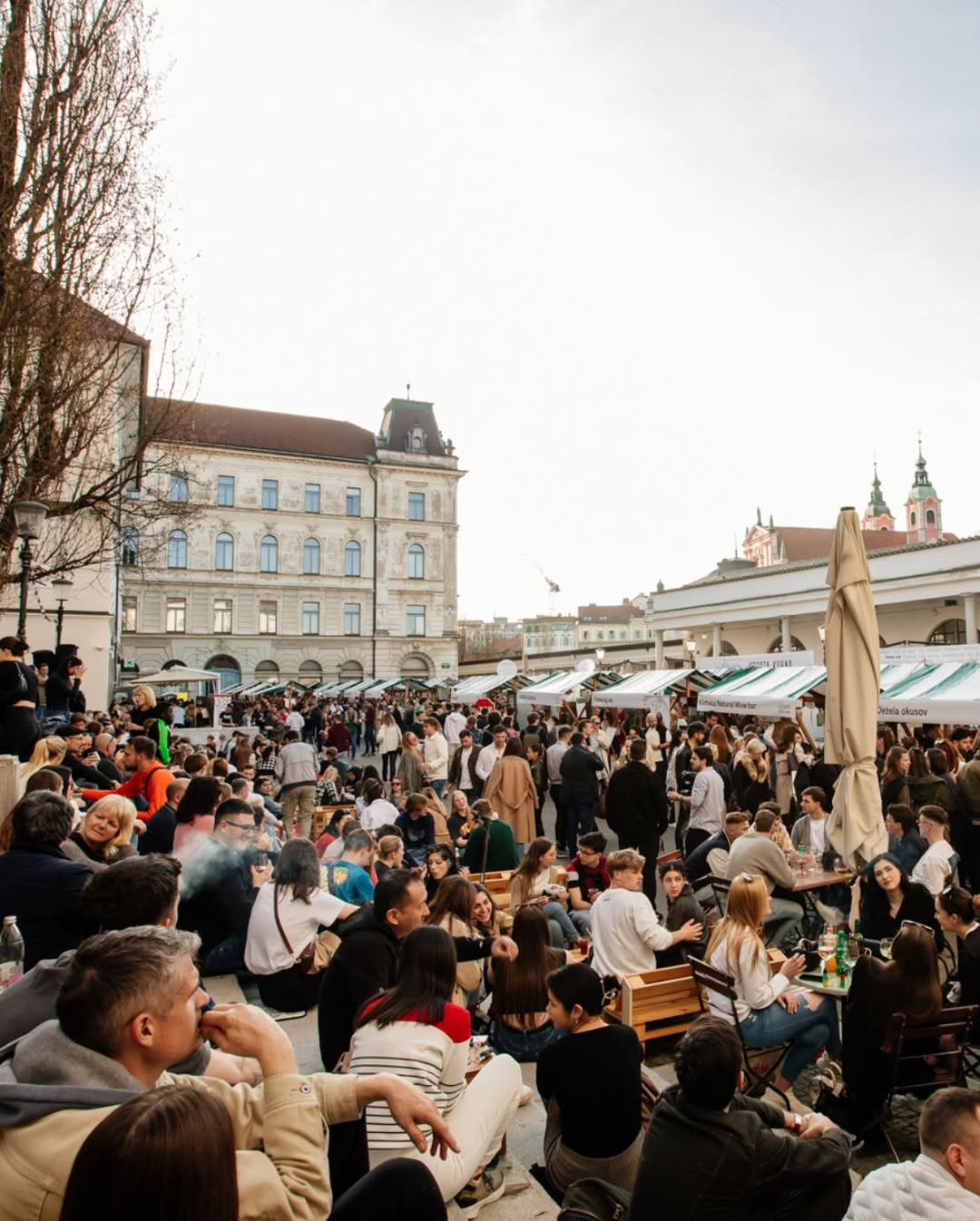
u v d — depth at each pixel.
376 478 58.16
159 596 52.38
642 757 9.87
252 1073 2.55
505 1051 5.22
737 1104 3.45
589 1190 3.31
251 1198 1.78
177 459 13.29
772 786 13.01
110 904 2.94
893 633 33.22
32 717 7.89
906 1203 2.86
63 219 10.53
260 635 54.47
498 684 27.41
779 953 6.35
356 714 31.44
